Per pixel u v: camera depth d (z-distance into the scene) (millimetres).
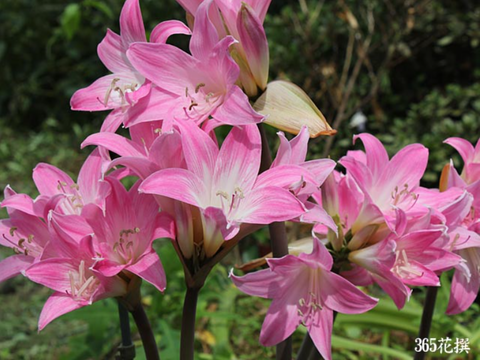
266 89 433
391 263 409
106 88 430
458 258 420
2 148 2195
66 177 453
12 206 410
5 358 1171
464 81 1745
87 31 2291
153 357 439
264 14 433
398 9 1529
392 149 1452
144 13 1861
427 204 455
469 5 1651
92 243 392
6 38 2471
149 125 413
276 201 377
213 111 395
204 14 389
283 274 402
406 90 1746
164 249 843
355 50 1616
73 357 810
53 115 2424
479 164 494
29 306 1384
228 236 370
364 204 435
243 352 1022
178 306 864
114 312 798
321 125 421
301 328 885
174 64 400
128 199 402
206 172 389
